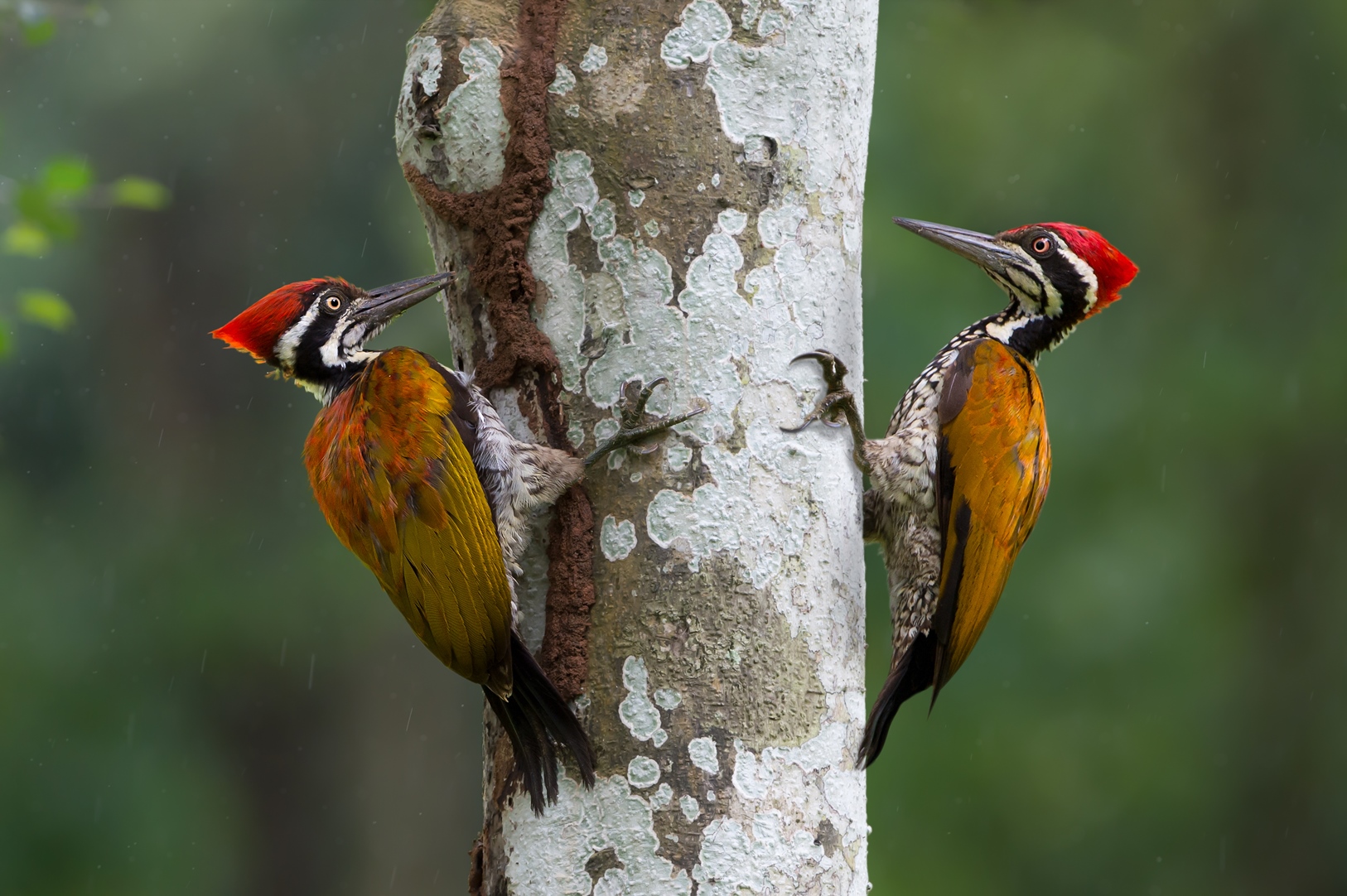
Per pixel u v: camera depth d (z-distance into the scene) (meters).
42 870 17.66
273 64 19.08
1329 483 16.14
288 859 20.12
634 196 5.37
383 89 19.23
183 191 19.25
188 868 18.52
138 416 19.70
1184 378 15.90
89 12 9.43
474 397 5.63
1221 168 16.45
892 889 15.27
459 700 20.77
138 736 18.42
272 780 20.05
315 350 6.90
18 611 18.56
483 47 5.56
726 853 5.03
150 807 18.27
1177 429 15.80
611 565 5.27
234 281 19.59
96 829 17.89
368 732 20.47
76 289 19.38
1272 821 16.23
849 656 5.41
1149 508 15.64
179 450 19.78
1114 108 15.85
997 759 15.41
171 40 18.80
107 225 19.33
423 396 5.82
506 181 5.50
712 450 5.28
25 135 18.58
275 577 19.39
